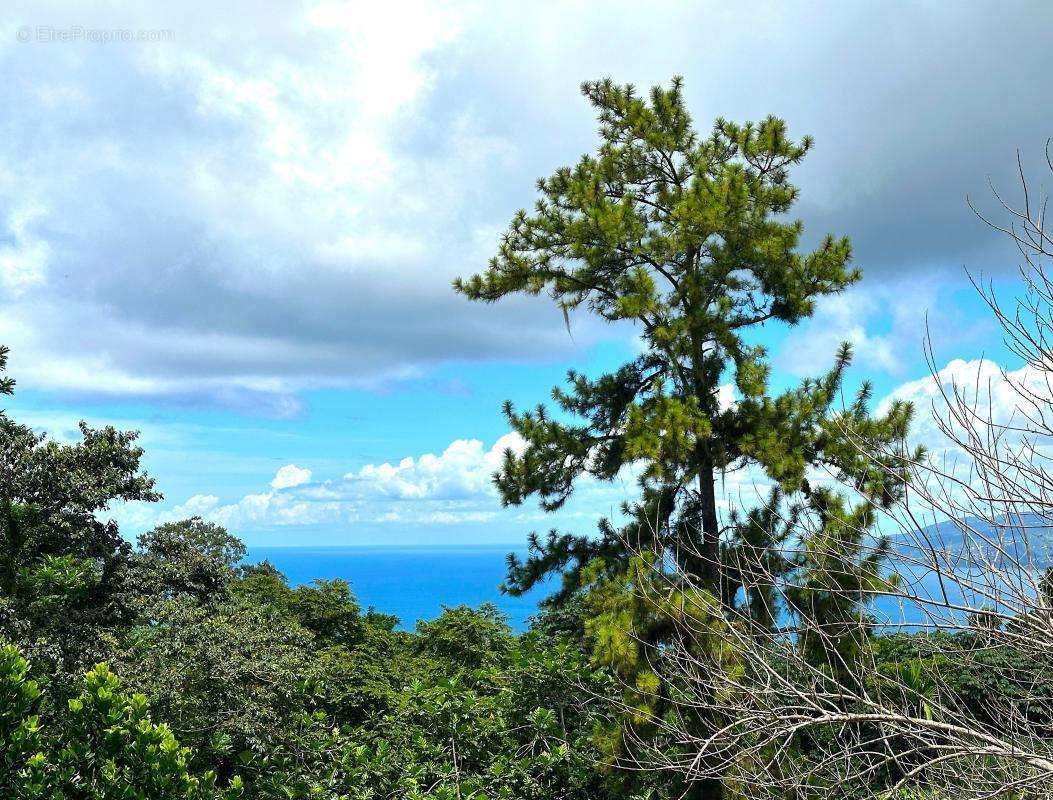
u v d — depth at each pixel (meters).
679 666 9.38
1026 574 5.61
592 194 16.38
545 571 16.70
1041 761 5.85
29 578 12.06
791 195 16.23
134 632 13.49
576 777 14.59
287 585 21.55
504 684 17.00
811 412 14.41
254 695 13.50
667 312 15.68
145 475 13.51
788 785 7.44
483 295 17.11
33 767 8.59
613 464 16.70
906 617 6.33
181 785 9.30
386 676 17.53
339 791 14.02
